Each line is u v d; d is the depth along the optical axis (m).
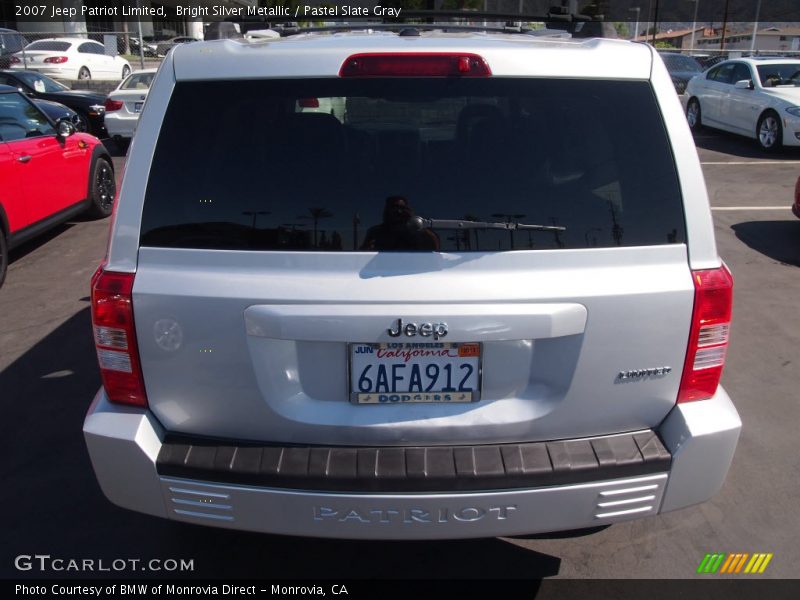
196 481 2.22
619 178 2.23
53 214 7.14
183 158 2.22
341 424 2.23
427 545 3.01
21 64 21.88
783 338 5.13
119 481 2.28
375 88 2.22
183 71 2.25
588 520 2.27
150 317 2.19
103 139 15.73
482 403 2.25
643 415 2.32
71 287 6.19
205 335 2.18
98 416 2.28
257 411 2.24
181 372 2.23
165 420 2.30
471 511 2.20
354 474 2.17
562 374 2.22
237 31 2.94
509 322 2.15
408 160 2.22
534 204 2.20
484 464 2.19
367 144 2.23
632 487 2.26
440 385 2.23
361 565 2.90
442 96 2.23
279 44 2.35
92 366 4.66
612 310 2.18
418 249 2.17
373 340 2.15
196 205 2.21
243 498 2.21
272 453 2.24
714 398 2.36
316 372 2.22
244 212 2.20
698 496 2.34
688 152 2.27
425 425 2.23
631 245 2.21
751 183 10.48
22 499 3.31
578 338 2.20
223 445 2.27
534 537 3.04
